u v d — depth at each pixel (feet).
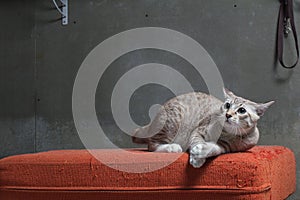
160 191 6.68
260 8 10.77
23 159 7.33
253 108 7.33
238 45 10.85
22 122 12.10
